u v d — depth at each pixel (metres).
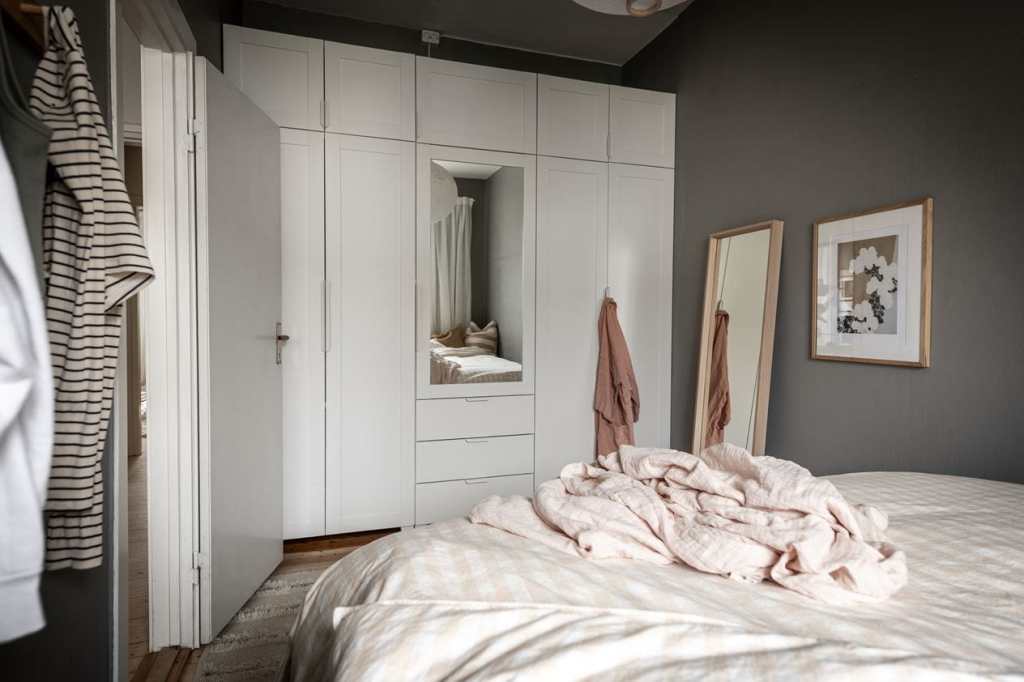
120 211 1.13
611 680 0.65
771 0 2.86
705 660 0.68
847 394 2.47
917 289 2.13
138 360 4.60
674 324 3.61
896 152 2.24
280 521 2.70
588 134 3.39
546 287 3.32
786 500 1.14
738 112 3.08
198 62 2.02
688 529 1.17
